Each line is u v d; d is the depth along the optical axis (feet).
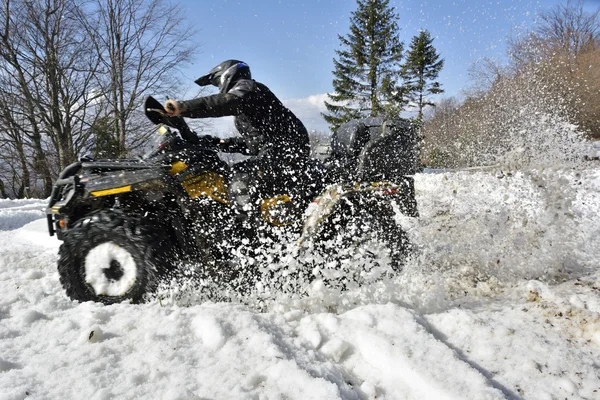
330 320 8.61
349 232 11.59
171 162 10.36
